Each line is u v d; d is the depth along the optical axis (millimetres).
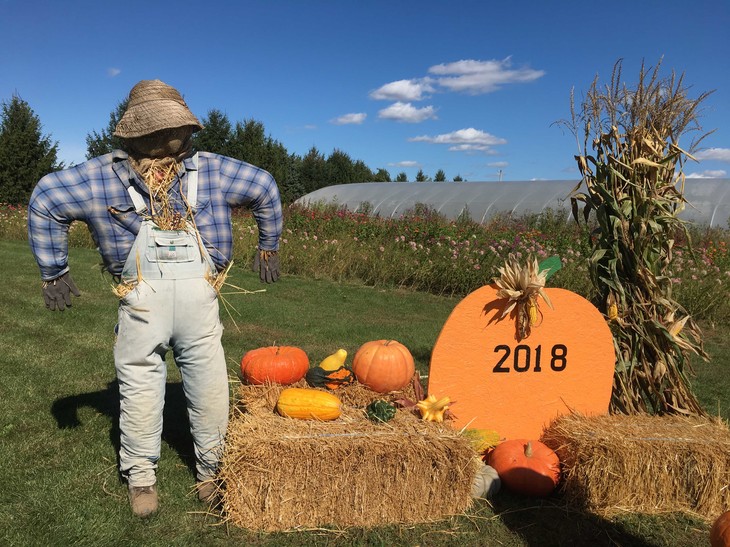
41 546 2527
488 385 3512
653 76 3605
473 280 10344
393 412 3074
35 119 28500
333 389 3395
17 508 2801
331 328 7145
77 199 2678
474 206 23359
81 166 2697
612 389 3840
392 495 2857
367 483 2824
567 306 3557
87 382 4688
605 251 3775
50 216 2693
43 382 4621
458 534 2814
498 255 10586
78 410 4086
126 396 2799
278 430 2842
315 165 55719
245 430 2838
